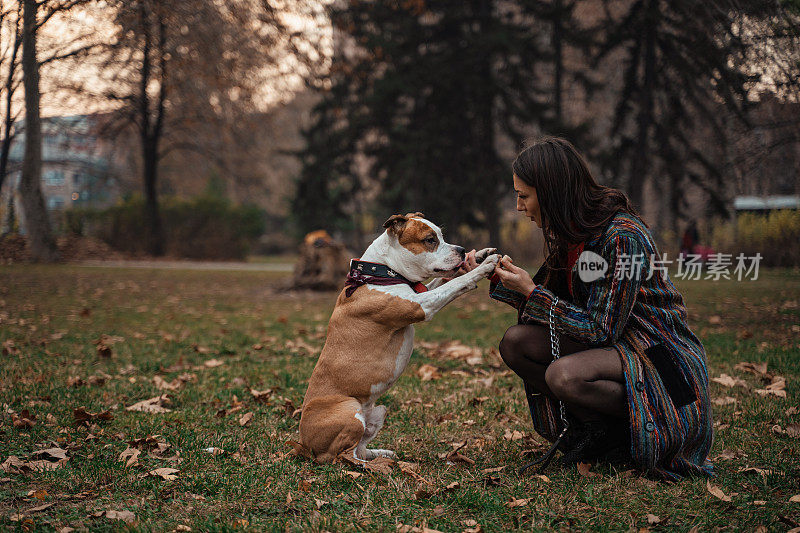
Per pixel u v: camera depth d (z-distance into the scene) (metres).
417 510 2.53
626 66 13.02
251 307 10.32
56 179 33.75
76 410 3.85
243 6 14.58
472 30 18.03
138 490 2.81
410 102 20.81
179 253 26.69
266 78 20.41
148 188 25.70
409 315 3.12
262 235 38.31
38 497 2.67
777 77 7.04
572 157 2.85
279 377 5.11
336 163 22.61
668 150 11.95
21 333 7.38
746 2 6.85
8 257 19.98
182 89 22.42
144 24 13.63
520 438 3.57
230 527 2.34
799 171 8.02
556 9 15.25
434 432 3.71
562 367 2.76
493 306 10.27
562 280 3.09
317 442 3.14
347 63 17.05
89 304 10.52
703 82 9.62
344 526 2.36
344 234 31.30
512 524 2.37
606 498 2.59
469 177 18.09
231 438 3.57
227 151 28.48
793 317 7.88
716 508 2.45
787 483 2.69
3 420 3.84
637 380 2.69
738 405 4.04
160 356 6.08
